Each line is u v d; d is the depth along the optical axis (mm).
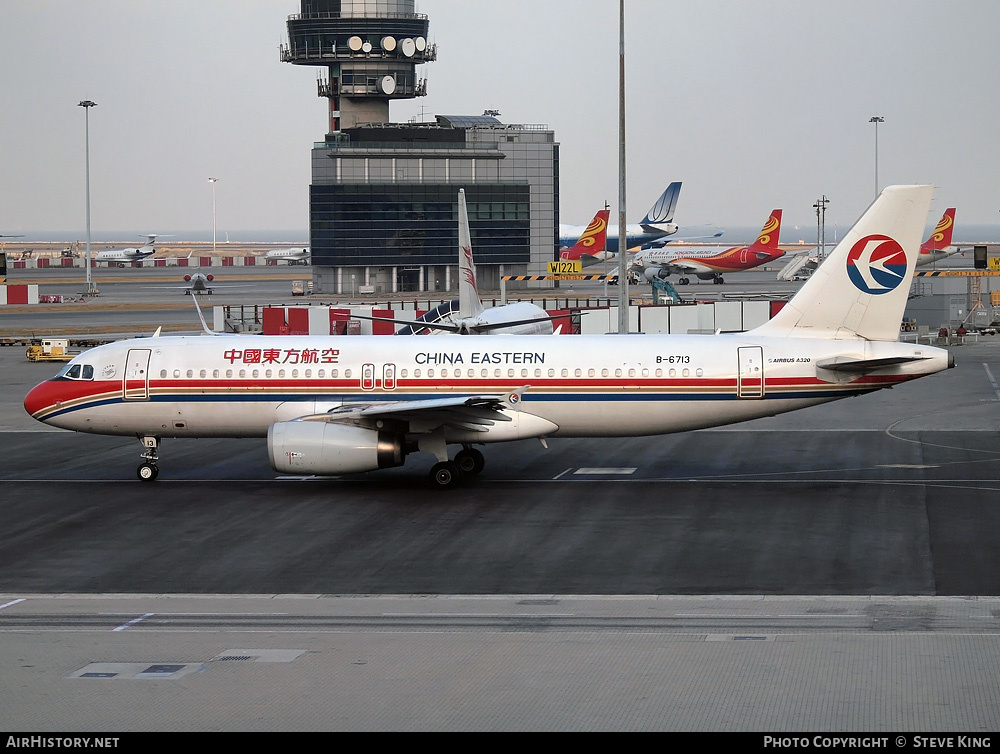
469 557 103438
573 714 64125
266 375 137500
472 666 73000
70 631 82375
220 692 68688
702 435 173000
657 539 109312
